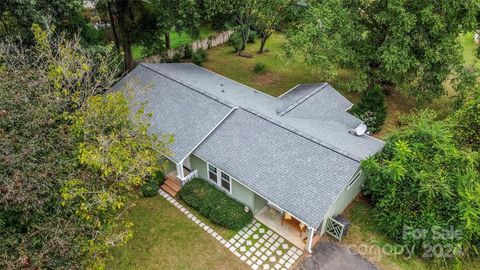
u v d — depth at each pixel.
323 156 16.81
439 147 16.23
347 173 15.91
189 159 20.27
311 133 18.66
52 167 12.45
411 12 22.80
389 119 26.25
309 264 15.79
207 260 16.06
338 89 30.09
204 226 17.78
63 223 12.38
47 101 13.94
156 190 19.62
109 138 14.49
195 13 25.02
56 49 20.00
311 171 16.44
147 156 15.17
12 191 11.03
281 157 17.38
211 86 23.98
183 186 19.69
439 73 24.05
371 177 17.08
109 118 15.38
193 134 19.41
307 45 23.62
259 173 17.06
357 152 17.38
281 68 33.81
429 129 16.98
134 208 18.75
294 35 25.70
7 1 18.22
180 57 35.75
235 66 34.47
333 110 22.64
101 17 29.61
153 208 18.83
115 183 14.30
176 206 19.00
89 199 12.93
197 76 26.02
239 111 20.19
